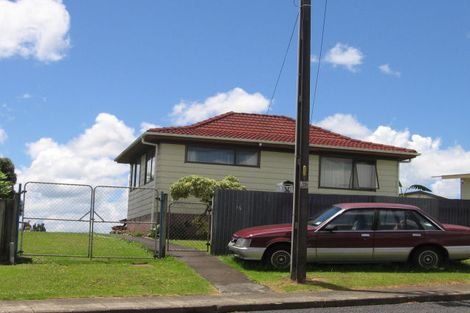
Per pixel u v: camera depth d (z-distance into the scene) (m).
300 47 12.29
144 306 9.63
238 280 12.30
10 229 13.87
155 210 20.97
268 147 23.03
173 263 14.08
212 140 22.23
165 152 22.09
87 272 12.53
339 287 11.65
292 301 10.27
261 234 13.49
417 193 33.38
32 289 10.73
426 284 12.11
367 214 13.80
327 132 25.44
